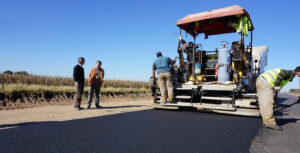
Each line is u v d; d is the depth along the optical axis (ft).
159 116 16.53
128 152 7.50
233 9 19.34
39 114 17.47
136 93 51.80
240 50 18.84
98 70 23.22
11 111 19.85
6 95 25.72
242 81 19.08
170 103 21.20
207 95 20.65
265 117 12.73
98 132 10.57
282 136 10.55
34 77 49.08
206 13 21.15
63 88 34.68
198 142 9.02
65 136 9.66
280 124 14.14
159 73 21.15
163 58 21.27
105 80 65.72
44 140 8.93
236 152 7.76
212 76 22.41
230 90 18.19
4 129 10.97
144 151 7.64
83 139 9.18
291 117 17.78
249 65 21.49
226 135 10.44
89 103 22.58
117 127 11.90
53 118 15.14
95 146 8.18
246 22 19.27
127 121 13.93
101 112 18.81
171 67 22.11
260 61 27.66
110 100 37.37
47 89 31.22
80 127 11.74
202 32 26.48
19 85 28.96
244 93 18.62
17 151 7.41
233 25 19.80
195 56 22.03
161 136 9.96
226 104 18.47
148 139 9.36
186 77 22.06
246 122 14.42
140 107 24.23
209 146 8.46
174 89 21.94
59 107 24.04
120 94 45.80
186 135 10.26
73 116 16.21
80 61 21.53
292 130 12.10
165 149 7.94
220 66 20.08
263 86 12.93
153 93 22.54
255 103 17.42
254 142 9.25
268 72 13.21
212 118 15.96
